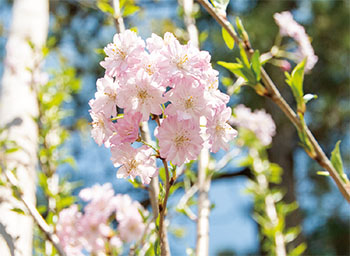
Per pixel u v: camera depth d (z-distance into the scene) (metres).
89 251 0.92
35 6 1.27
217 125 0.69
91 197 0.97
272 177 1.33
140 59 0.67
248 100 3.20
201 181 0.98
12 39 1.21
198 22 3.21
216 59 3.03
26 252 0.86
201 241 0.90
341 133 3.61
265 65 3.14
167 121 0.66
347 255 3.66
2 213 0.84
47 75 1.10
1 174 0.84
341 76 3.38
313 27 3.17
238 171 3.70
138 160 0.69
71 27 3.35
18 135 1.01
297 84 0.75
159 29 2.87
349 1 3.23
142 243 0.85
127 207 0.97
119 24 0.84
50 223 0.90
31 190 0.95
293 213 3.46
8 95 1.07
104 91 0.69
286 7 3.16
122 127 0.67
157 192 0.77
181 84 0.67
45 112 1.05
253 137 1.36
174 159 0.66
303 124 0.75
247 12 3.25
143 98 0.67
